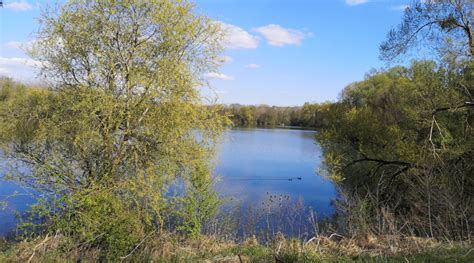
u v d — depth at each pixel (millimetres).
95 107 10016
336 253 8570
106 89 10391
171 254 8984
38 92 11039
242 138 60062
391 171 18766
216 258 8383
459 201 11680
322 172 19188
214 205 11523
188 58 11141
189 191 11078
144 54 10641
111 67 10344
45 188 10344
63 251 8820
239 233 12359
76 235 9258
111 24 10539
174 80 10664
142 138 10820
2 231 11281
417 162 16156
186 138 11219
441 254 7543
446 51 15594
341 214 14273
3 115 10859
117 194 10109
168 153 10766
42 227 10406
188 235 10789
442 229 10406
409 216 12820
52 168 10188
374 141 19656
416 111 17125
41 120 10625
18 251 8883
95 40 10750
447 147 15641
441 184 12344
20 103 11070
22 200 13922
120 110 10211
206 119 11609
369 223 11055
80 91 10445
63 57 10773
